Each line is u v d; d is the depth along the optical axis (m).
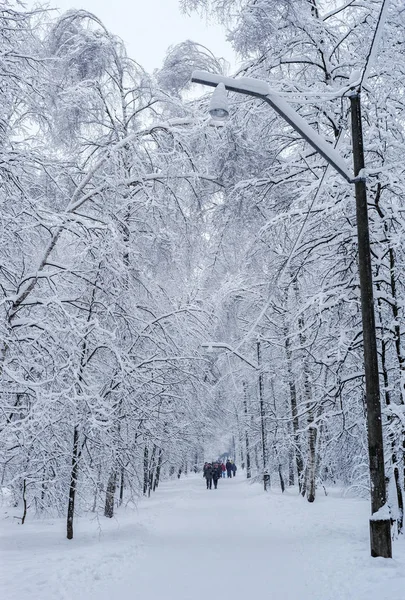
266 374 29.53
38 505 13.37
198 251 17.89
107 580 8.01
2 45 11.24
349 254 13.09
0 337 11.08
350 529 13.16
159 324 16.03
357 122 9.79
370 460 8.93
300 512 17.95
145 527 14.65
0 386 11.54
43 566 8.88
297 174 15.60
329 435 16.02
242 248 17.42
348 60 13.85
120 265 13.32
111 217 14.88
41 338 12.23
